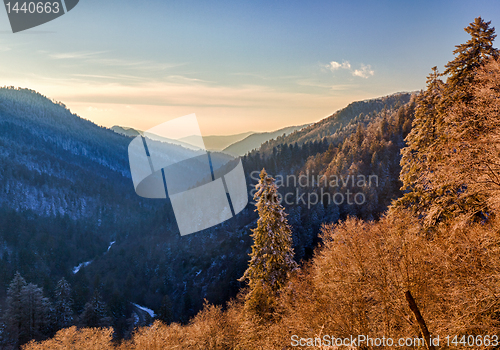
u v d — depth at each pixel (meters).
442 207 14.18
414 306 10.75
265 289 21.27
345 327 13.69
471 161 11.01
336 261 14.80
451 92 17.20
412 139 20.08
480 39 16.45
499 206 10.49
